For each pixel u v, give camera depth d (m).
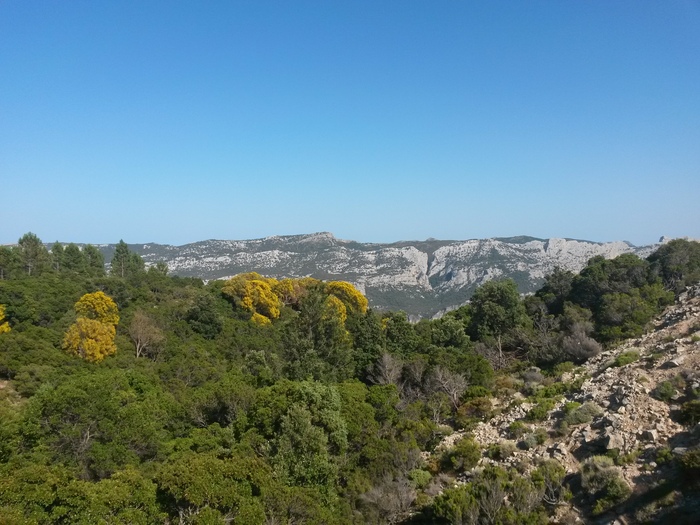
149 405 21.05
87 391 18.50
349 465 18.88
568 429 18.80
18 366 31.97
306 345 33.44
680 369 19.02
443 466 19.81
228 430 19.39
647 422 16.72
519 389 26.34
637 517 12.93
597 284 38.75
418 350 37.41
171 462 16.09
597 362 26.08
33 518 10.80
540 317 40.84
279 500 13.45
